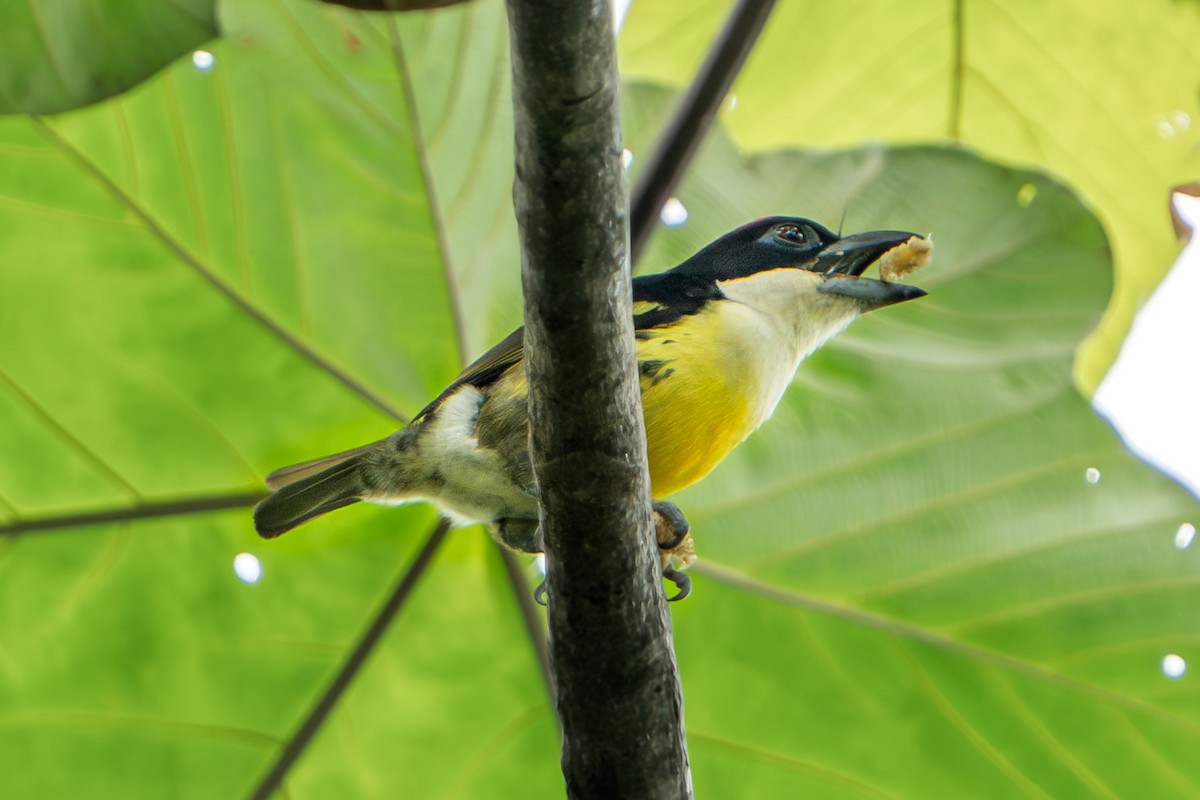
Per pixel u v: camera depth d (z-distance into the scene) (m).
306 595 6.78
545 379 3.53
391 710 6.91
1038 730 6.91
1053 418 6.85
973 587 6.86
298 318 6.68
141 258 6.63
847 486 6.86
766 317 5.90
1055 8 7.92
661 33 7.92
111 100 6.41
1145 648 6.77
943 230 6.93
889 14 8.05
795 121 8.30
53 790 6.79
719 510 6.88
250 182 6.58
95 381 6.67
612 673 3.91
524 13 2.98
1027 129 8.34
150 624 6.77
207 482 6.75
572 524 3.73
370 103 6.51
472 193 6.59
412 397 6.70
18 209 6.52
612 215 3.29
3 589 6.67
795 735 7.01
